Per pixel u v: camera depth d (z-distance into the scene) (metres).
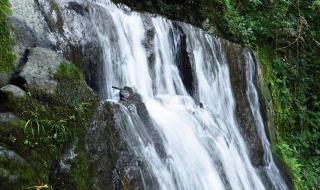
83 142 3.88
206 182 5.30
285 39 9.87
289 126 9.03
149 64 5.98
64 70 4.12
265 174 7.14
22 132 3.57
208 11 8.61
